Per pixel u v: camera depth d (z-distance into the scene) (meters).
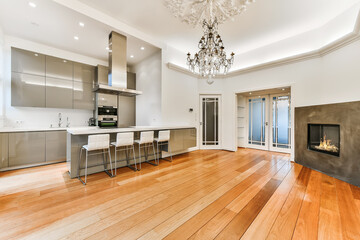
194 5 2.52
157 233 1.45
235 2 2.43
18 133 3.22
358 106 2.50
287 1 2.80
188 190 2.33
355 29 2.68
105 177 2.85
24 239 1.36
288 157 4.38
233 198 2.11
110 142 3.21
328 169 2.97
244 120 5.92
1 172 3.04
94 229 1.49
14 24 3.14
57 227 1.51
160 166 3.54
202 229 1.51
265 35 3.96
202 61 3.07
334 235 1.42
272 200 2.05
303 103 3.80
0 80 3.31
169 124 4.55
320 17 3.27
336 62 3.23
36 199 2.04
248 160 4.07
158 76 4.43
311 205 1.93
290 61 3.97
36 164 3.43
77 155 2.83
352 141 2.57
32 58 3.67
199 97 5.61
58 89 4.02
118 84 3.46
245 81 4.95
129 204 1.94
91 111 4.91
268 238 1.39
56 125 4.26
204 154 4.78
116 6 2.91
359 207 1.88
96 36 3.61
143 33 3.81
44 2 2.53
